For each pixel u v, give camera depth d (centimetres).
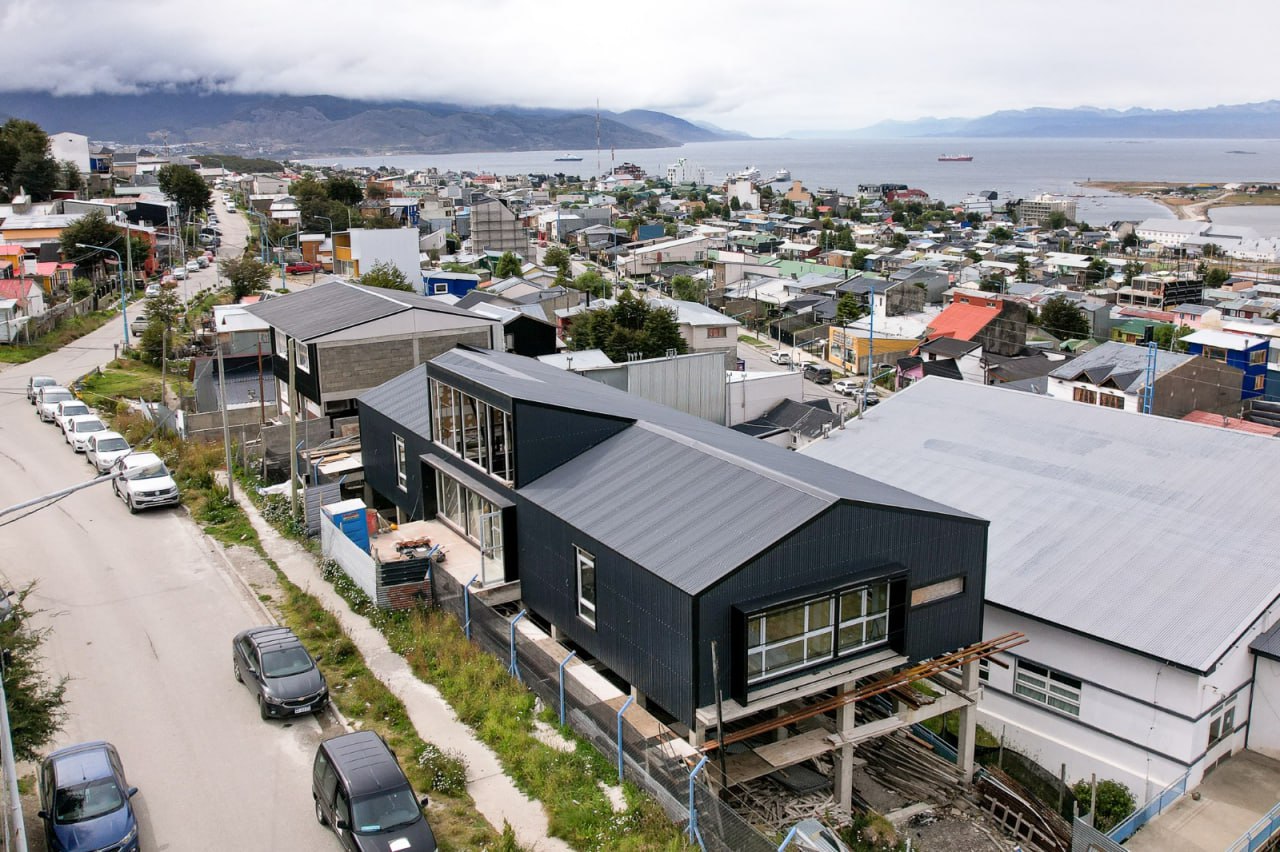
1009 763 2356
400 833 1512
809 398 7262
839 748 1939
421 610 2400
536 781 1747
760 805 1945
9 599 2261
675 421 2595
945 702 2089
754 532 1838
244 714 1994
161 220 11075
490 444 2386
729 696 1791
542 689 2009
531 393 2384
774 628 1828
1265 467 2705
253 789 1748
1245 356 6316
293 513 2978
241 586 2605
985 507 2811
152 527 3028
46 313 6294
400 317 3800
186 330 6500
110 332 6512
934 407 3459
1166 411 5622
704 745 1759
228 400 4766
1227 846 1914
